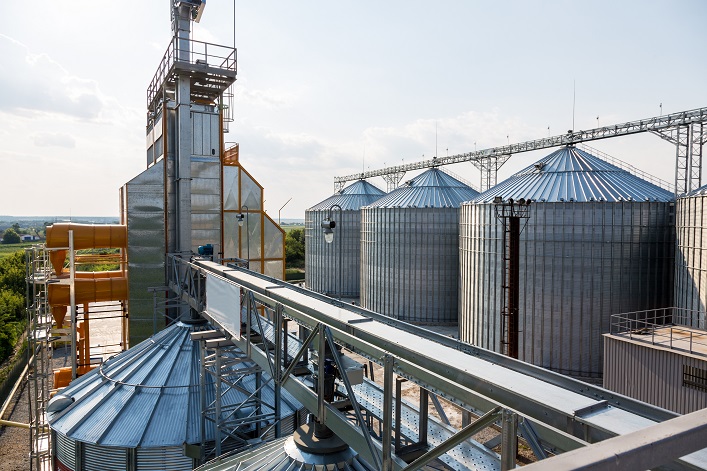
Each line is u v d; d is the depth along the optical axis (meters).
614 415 6.15
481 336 39.53
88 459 18.11
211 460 16.66
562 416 6.29
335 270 68.38
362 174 83.12
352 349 10.41
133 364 21.69
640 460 2.19
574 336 34.84
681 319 31.73
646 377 24.66
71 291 27.91
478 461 8.99
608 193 35.19
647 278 34.56
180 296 26.58
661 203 34.66
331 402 11.61
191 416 18.67
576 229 34.62
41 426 26.30
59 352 42.69
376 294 54.84
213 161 32.50
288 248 126.19
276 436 19.28
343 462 11.73
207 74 29.61
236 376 20.78
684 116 36.66
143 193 30.38
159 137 33.12
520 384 7.10
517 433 6.31
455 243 50.97
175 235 31.08
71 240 28.03
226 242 33.41
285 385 12.66
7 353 45.19
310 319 11.24
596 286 34.41
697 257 30.30
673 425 2.45
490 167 59.66
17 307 57.19
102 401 19.72
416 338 9.55
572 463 2.01
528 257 36.00
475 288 40.25
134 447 17.53
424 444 9.88
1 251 196.25
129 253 30.02
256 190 34.47
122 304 33.09
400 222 52.09
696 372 22.61
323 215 69.69
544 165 40.09
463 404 7.18
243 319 19.91
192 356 21.39
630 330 27.31
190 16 29.67
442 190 54.28
